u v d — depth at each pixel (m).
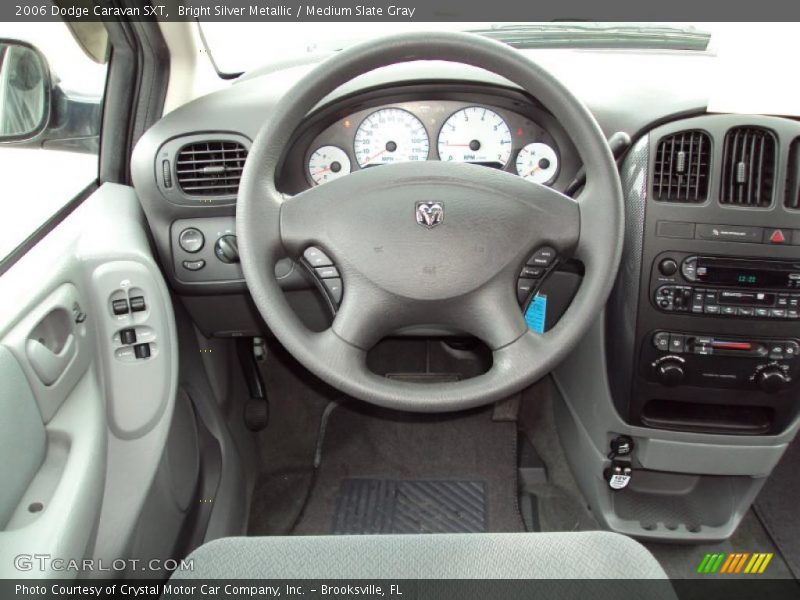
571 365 1.73
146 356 1.23
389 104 1.39
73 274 1.14
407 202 1.07
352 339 1.11
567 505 1.84
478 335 1.13
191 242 1.48
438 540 0.95
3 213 1.21
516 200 1.08
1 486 0.87
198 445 1.55
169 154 1.41
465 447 2.00
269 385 2.13
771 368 1.43
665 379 1.46
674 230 1.38
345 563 0.91
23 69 1.31
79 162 1.54
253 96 1.43
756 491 1.64
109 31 1.51
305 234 1.10
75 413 1.07
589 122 1.06
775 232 1.35
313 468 1.95
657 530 1.69
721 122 1.33
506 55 1.05
